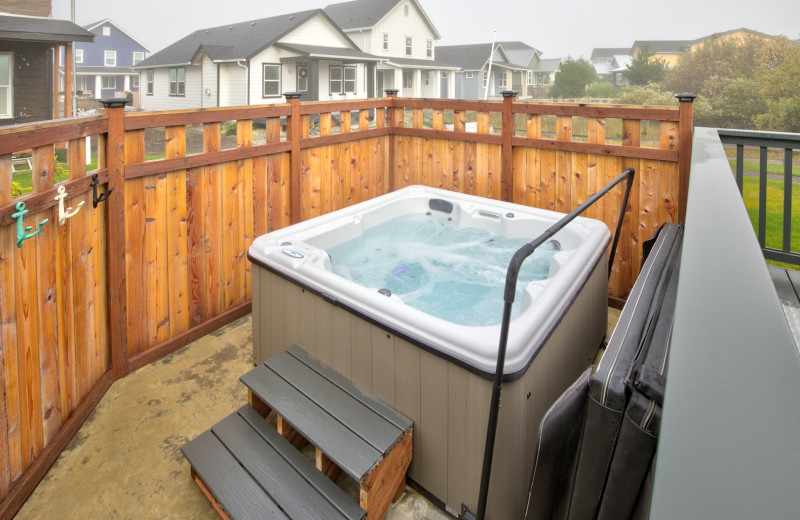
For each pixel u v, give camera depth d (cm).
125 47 3300
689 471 43
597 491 120
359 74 1841
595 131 322
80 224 209
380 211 337
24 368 172
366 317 188
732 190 120
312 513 157
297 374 207
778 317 62
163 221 260
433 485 178
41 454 187
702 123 1680
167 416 223
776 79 1641
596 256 241
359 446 166
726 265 76
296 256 228
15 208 155
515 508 165
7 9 1034
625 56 5772
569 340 207
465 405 162
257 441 188
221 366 262
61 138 183
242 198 303
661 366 117
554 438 131
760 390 50
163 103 2031
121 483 187
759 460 43
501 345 133
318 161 355
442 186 402
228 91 1694
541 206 354
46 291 184
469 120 1625
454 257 312
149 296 259
